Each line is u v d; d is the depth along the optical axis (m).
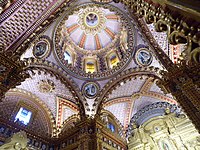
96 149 11.21
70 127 13.83
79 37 15.95
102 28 16.03
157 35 11.74
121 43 14.88
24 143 10.62
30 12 8.73
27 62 11.01
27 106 13.32
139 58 13.04
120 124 15.68
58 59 12.76
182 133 12.68
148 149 13.59
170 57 11.48
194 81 8.83
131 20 12.22
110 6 12.12
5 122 11.41
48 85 13.45
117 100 15.18
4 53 8.12
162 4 3.12
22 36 8.87
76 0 11.17
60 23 12.03
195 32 2.64
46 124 13.81
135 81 14.31
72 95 13.67
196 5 2.37
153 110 15.24
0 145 10.41
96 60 15.73
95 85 14.00
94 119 12.72
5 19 8.15
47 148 12.77
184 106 8.95
